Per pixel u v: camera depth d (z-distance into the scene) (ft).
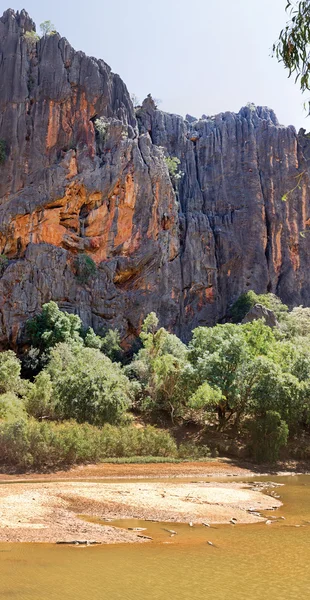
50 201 183.11
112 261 191.01
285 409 104.58
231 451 99.40
